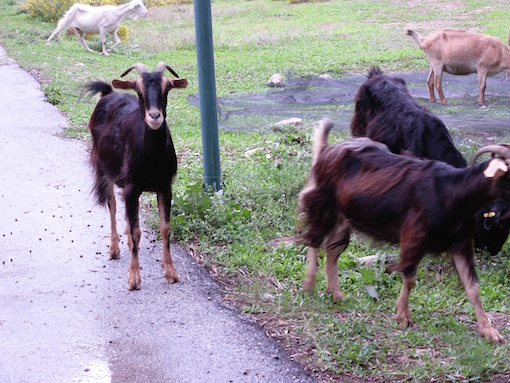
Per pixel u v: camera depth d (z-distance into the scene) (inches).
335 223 217.6
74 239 251.1
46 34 697.0
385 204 208.1
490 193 199.0
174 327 214.4
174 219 251.0
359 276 231.6
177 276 231.1
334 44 627.8
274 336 211.3
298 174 280.7
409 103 249.3
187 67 546.0
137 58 595.8
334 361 203.3
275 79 456.4
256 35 668.7
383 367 201.6
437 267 237.1
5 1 976.3
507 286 231.6
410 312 219.3
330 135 319.6
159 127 222.7
